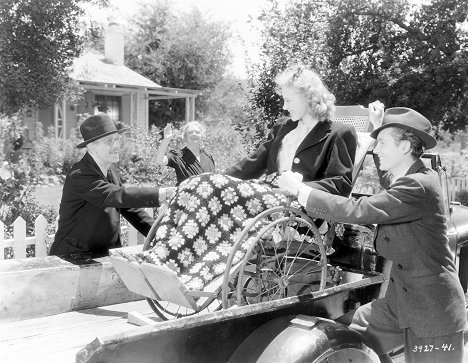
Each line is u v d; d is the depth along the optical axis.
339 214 2.68
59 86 14.12
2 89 13.45
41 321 3.39
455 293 2.71
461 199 13.98
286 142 3.47
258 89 10.30
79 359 2.05
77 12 13.20
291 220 2.83
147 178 14.48
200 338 2.42
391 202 2.63
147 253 2.89
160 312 3.35
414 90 15.09
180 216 2.94
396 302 2.83
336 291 2.93
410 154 2.82
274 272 2.96
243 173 3.71
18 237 5.21
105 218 3.98
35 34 13.08
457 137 24.48
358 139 3.54
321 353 2.54
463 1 14.69
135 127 20.53
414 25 15.52
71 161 17.77
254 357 2.54
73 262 3.68
